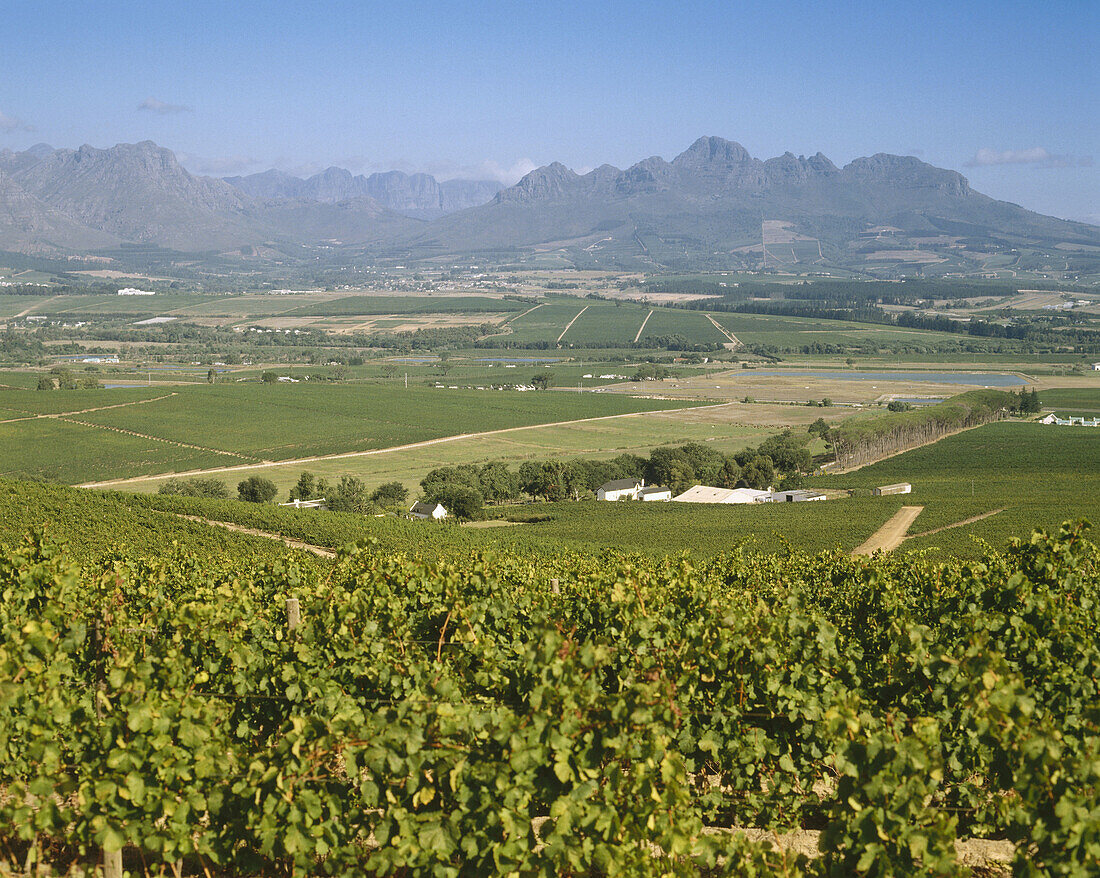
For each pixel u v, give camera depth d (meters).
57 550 16.56
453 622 11.37
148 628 10.20
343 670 9.91
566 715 7.27
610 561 22.77
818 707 8.82
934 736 7.13
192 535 39.84
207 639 10.02
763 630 9.52
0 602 12.27
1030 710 7.38
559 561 22.97
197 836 7.56
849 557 18.22
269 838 7.25
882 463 101.44
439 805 7.70
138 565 18.92
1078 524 13.15
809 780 8.91
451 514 71.62
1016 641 10.30
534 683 8.59
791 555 20.45
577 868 7.00
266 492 75.44
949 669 8.95
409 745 7.21
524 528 63.91
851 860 7.04
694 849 7.12
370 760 7.23
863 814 6.82
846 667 9.85
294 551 22.45
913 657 9.34
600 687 8.94
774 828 8.48
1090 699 9.46
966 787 8.53
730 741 8.90
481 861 7.22
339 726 7.50
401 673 9.42
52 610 10.21
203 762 7.45
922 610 13.45
